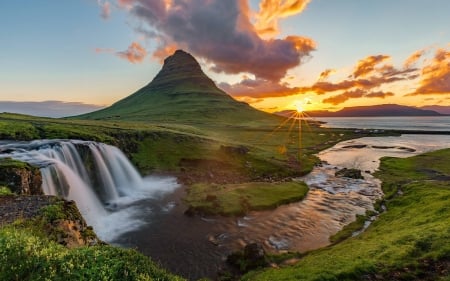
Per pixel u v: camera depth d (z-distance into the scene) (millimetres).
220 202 52938
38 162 49000
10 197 25938
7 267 11000
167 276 14062
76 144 64812
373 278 21781
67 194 49500
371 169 92125
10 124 78000
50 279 10711
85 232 23547
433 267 22234
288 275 25188
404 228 34094
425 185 60875
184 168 83125
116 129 100938
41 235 18766
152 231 42406
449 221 31234
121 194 62625
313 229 43531
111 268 12570
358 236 37844
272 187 64438
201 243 38500
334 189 67688
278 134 196000
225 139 139750
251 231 42531
